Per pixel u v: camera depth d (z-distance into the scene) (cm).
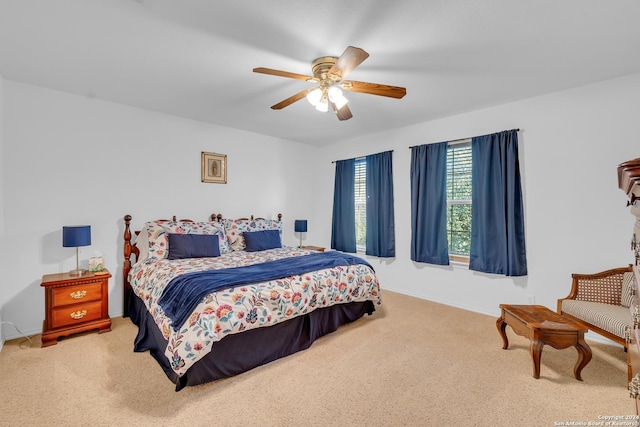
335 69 187
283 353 234
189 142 375
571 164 274
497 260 316
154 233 316
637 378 99
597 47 202
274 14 169
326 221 521
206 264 286
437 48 203
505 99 300
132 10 166
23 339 260
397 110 335
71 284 259
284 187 486
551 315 221
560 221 281
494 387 192
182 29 184
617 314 212
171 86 272
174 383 192
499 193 313
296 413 168
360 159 466
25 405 171
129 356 229
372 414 167
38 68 238
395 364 221
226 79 256
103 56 218
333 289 266
